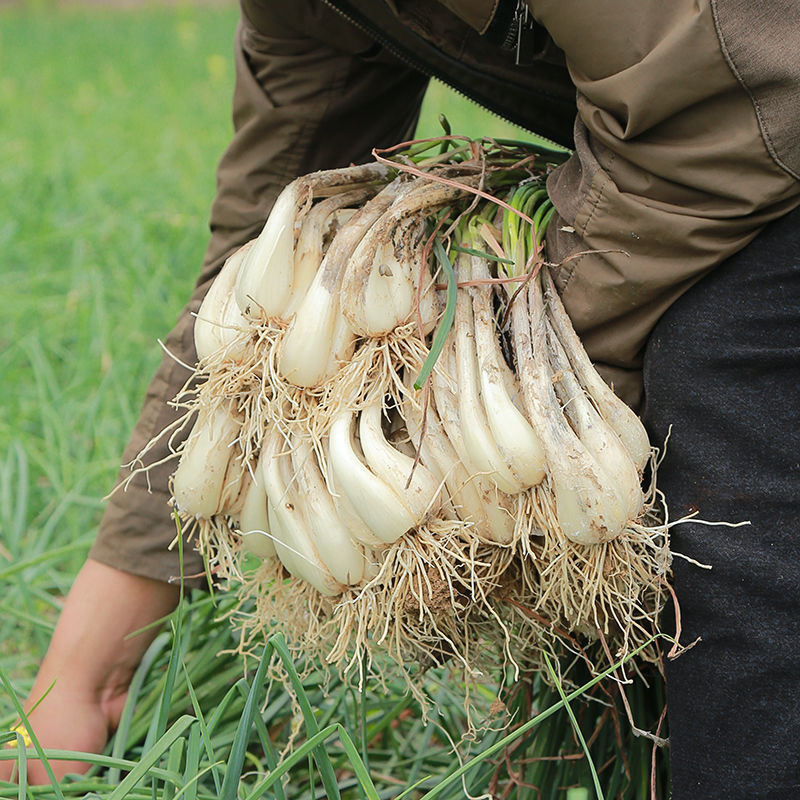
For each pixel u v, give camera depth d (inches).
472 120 249.3
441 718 65.4
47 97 282.7
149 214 163.9
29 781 62.1
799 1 45.7
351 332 51.4
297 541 51.8
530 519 48.9
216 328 54.1
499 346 51.3
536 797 60.9
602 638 50.9
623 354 51.7
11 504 95.7
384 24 56.4
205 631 72.6
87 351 116.0
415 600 51.0
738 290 49.1
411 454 52.1
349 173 56.0
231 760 47.8
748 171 46.8
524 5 51.8
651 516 52.1
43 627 73.4
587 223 49.6
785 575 47.9
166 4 617.3
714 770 49.2
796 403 48.9
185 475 54.5
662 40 46.0
